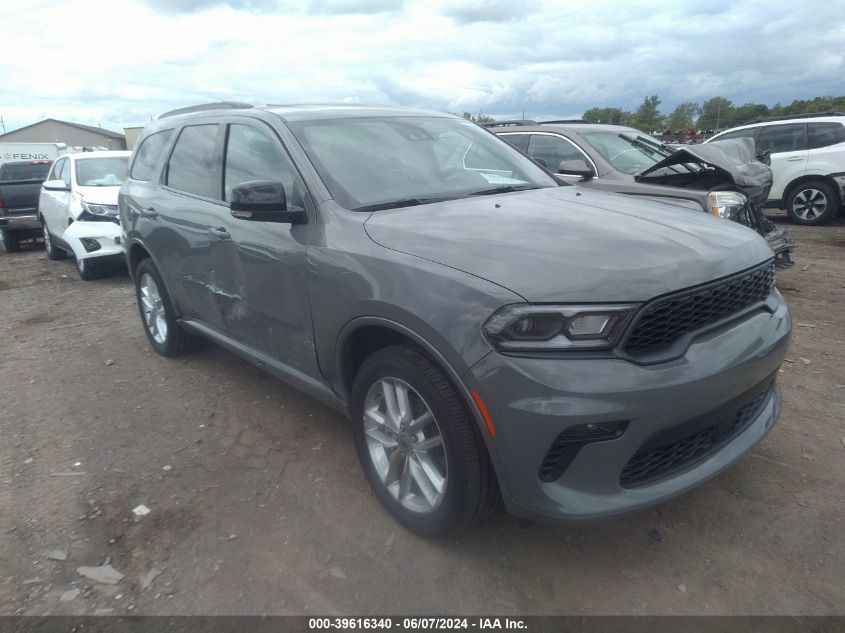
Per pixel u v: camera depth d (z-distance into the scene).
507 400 2.19
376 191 3.24
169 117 5.03
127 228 5.10
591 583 2.49
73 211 8.70
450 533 2.62
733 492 3.00
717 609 2.34
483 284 2.30
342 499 3.11
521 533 2.79
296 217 3.12
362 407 2.91
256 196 3.00
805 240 9.30
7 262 11.23
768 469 3.17
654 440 2.25
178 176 4.48
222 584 2.56
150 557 2.74
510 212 2.99
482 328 2.25
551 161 6.98
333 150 3.40
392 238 2.74
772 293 2.93
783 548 2.62
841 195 10.32
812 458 3.25
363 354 3.04
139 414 4.15
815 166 10.44
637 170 6.68
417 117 4.06
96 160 9.51
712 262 2.47
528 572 2.56
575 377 2.14
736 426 2.71
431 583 2.53
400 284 2.54
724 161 5.51
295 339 3.29
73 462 3.57
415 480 2.72
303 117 3.63
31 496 3.23
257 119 3.72
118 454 3.64
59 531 2.93
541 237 2.59
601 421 2.14
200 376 4.77
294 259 3.11
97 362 5.20
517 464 2.24
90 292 8.01
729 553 2.62
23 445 3.79
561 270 2.30
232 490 3.23
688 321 2.37
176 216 4.27
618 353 2.20
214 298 4.00
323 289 2.93
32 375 4.95
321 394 3.24
